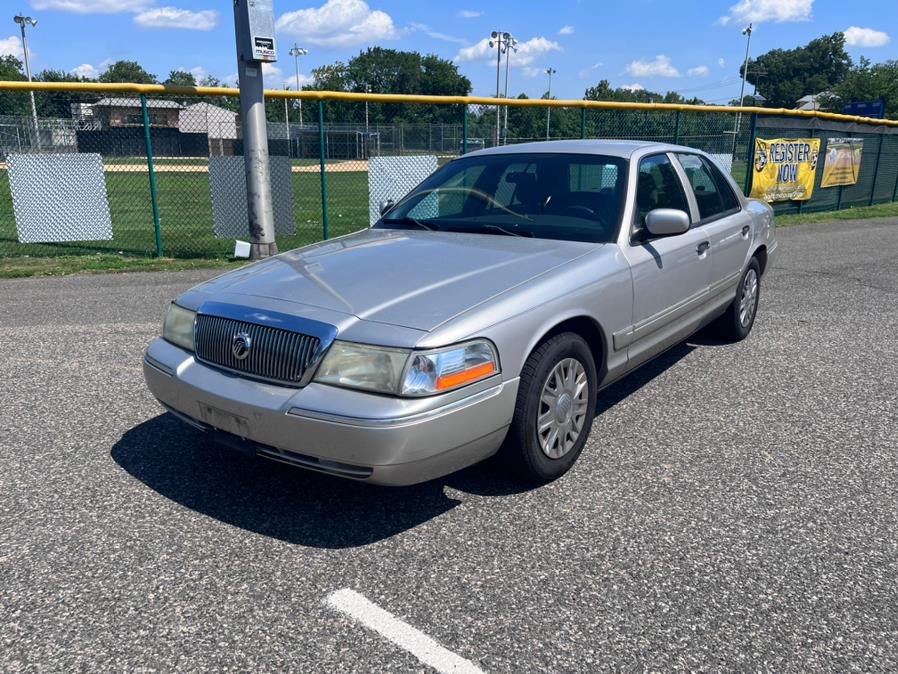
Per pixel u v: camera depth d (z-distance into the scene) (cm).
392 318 300
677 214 401
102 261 1011
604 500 343
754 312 630
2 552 299
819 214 1689
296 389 300
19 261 1016
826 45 14038
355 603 267
